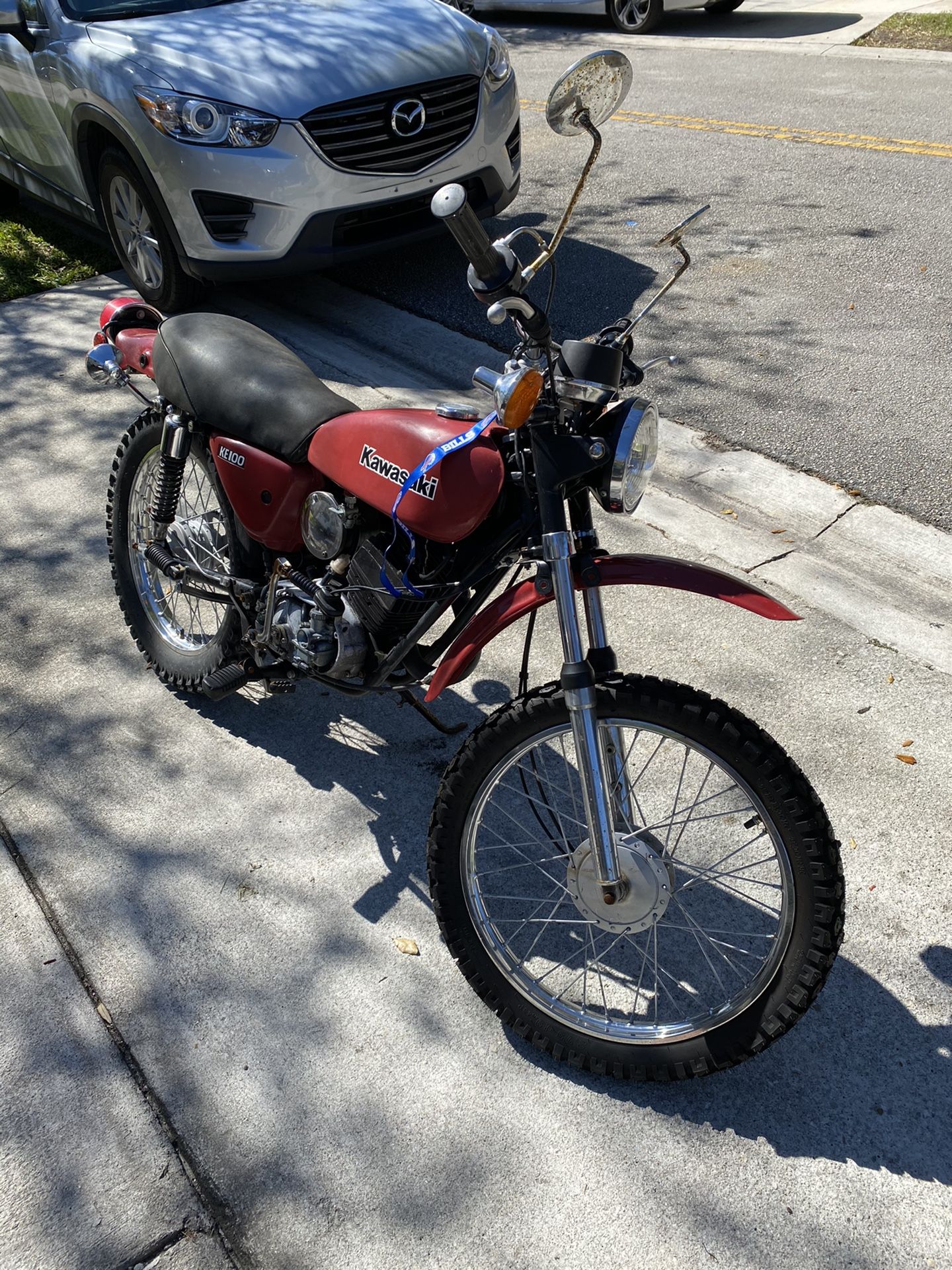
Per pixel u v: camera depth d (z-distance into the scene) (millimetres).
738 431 4707
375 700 3506
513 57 11609
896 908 2723
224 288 6402
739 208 7031
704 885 2842
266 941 2752
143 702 3543
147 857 2992
